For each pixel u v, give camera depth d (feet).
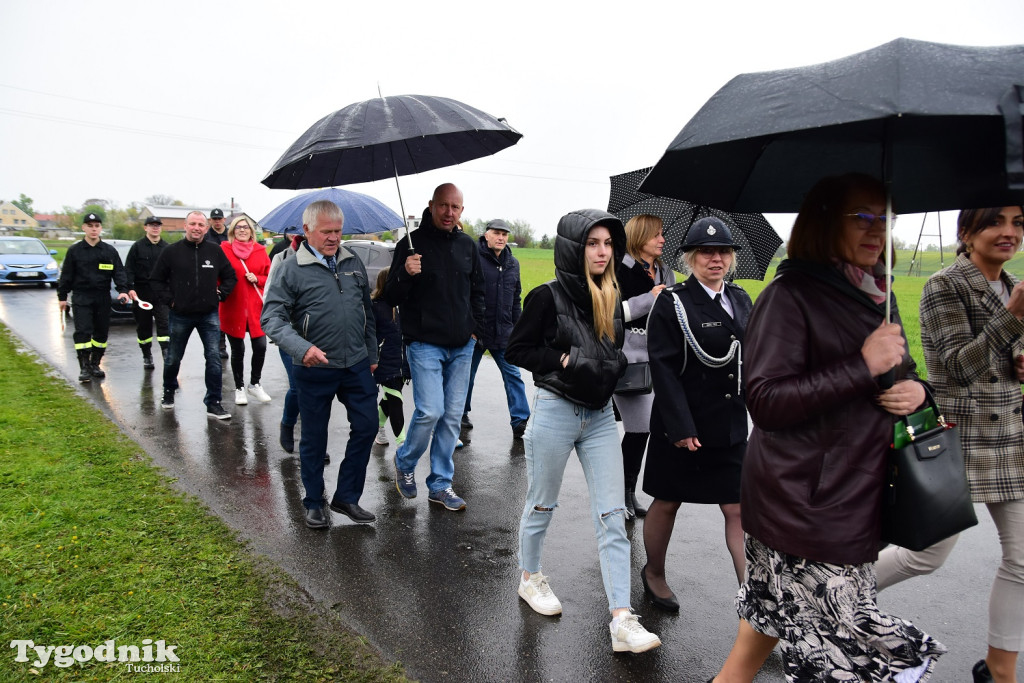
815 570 6.57
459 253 14.98
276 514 14.76
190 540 12.87
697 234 10.84
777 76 6.01
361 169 15.34
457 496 15.94
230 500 15.47
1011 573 8.54
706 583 12.19
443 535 13.93
